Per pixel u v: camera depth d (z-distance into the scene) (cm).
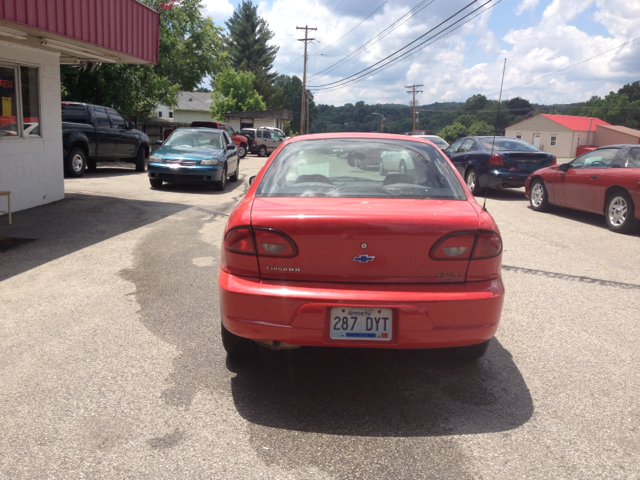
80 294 474
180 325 407
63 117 1431
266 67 7444
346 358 362
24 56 856
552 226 878
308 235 274
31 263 570
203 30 2817
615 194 834
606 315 455
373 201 307
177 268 564
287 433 266
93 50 923
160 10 2630
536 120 6906
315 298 270
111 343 371
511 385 324
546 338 401
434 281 280
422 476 234
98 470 234
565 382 329
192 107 6391
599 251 698
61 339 376
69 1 779
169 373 329
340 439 262
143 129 2527
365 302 269
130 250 636
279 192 325
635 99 10381
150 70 2428
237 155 1521
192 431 266
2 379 315
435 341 276
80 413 280
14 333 384
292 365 348
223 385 316
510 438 265
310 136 394
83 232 728
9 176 846
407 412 290
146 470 234
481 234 280
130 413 281
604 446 260
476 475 235
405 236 273
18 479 227
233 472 234
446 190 330
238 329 283
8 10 647
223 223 820
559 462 246
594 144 6700
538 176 1044
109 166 1859
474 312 277
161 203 1009
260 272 282
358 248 274
